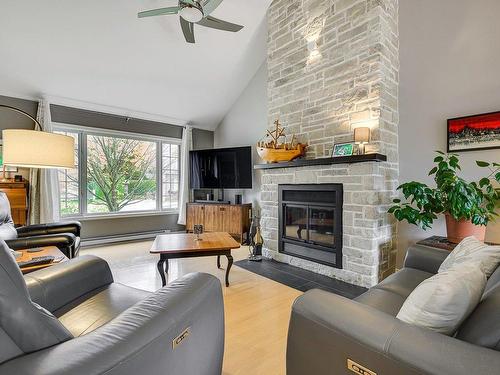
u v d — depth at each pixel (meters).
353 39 2.79
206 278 1.18
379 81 2.59
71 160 2.11
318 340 0.93
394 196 2.83
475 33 2.39
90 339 0.71
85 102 4.18
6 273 0.70
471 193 2.04
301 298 1.04
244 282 2.74
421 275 1.69
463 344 0.71
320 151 3.10
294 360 1.02
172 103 4.79
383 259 2.70
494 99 2.30
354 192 2.69
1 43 3.04
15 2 2.70
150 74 4.04
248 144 5.02
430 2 2.64
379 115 2.59
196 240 2.78
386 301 1.36
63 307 1.31
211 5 2.33
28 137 1.88
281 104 3.58
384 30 2.65
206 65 4.18
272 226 3.58
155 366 0.78
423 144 2.71
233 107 5.34
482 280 0.93
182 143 5.43
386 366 0.75
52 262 1.81
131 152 4.93
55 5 2.81
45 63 3.39
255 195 4.83
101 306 1.31
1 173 3.57
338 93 2.92
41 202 3.73
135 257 3.65
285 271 3.08
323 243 3.00
